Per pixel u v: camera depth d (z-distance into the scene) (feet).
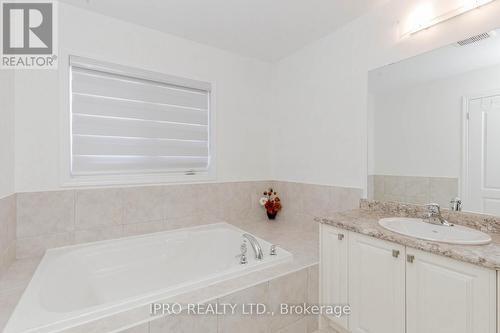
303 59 8.56
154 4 6.16
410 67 5.73
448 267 3.68
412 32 5.60
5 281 4.70
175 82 7.71
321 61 7.91
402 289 4.24
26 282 4.67
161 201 7.55
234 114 9.01
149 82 7.36
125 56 6.89
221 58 8.64
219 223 8.52
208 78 8.38
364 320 4.87
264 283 4.93
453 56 5.04
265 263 5.50
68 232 6.26
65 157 6.16
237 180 9.12
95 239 6.58
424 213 5.48
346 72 7.15
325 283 5.67
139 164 7.27
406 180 5.84
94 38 6.46
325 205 7.79
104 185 6.68
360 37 6.77
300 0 6.07
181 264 7.12
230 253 7.46
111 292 6.03
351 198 7.01
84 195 6.43
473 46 4.78
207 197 8.43
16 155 5.66
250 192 9.40
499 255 3.38
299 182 8.75
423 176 5.54
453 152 5.08
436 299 3.81
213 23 7.04
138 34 7.09
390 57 6.10
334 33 7.47
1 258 4.91
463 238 4.47
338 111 7.39
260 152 9.68
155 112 7.49
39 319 3.45
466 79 4.88
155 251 6.85
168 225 7.69
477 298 3.39
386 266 4.48
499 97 4.48
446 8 5.08
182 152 8.02
